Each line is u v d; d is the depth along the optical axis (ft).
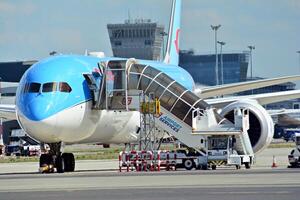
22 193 285.64
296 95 559.38
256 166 482.28
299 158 458.50
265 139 461.78
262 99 559.79
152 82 451.94
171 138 511.40
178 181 322.55
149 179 340.80
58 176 389.19
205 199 249.34
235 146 447.42
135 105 449.06
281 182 306.76
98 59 465.47
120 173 408.05
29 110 408.05
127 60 453.17
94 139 460.55
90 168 504.84
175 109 450.71
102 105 438.81
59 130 415.64
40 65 428.56
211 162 437.17
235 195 259.39
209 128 444.14
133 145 504.84
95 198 260.42
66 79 421.18
